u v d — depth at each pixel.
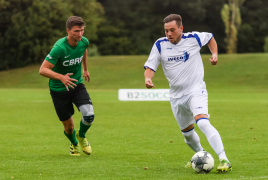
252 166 17.44
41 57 158.50
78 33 18.77
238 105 54.88
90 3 169.00
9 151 21.94
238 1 174.88
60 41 19.14
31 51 153.00
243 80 110.94
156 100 66.19
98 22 172.25
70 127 20.72
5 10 156.25
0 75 138.75
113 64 136.50
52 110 48.00
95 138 27.23
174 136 28.03
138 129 31.84
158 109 49.91
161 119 39.12
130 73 127.00
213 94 84.12
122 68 132.12
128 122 36.62
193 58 17.33
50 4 153.88
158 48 17.55
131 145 24.27
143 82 118.62
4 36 158.25
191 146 18.53
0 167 17.53
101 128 32.47
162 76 121.50
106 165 18.05
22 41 154.38
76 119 39.47
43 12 152.25
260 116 40.84
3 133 29.25
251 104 56.50
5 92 90.44
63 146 23.89
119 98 66.69
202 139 26.72
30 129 31.55
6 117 40.34
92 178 15.36
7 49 162.12
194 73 17.23
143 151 22.06
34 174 16.14
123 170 16.89
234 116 40.97
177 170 16.84
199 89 17.11
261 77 111.88
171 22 16.86
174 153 21.34
